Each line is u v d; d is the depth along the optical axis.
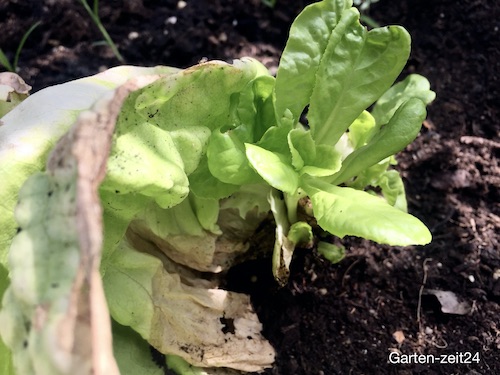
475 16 0.30
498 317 0.23
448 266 0.24
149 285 0.19
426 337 0.22
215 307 0.20
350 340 0.22
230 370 0.20
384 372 0.22
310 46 0.19
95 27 0.30
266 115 0.20
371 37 0.19
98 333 0.10
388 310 0.23
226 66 0.17
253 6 0.31
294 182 0.18
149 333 0.19
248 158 0.17
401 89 0.22
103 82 0.18
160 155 0.16
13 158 0.15
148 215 0.20
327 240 0.24
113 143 0.15
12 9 0.30
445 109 0.28
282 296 0.23
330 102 0.19
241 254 0.23
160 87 0.16
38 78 0.29
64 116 0.16
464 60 0.29
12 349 0.12
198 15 0.30
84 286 0.10
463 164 0.26
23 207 0.12
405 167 0.27
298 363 0.22
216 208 0.20
